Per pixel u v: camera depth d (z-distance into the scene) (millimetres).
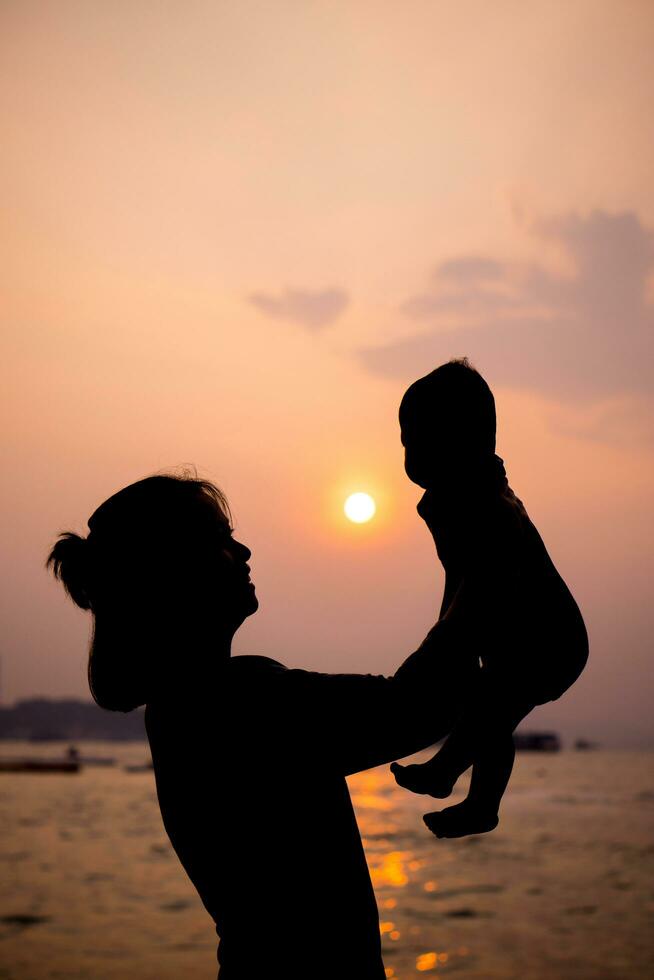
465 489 1364
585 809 52969
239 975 1380
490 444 1401
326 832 1376
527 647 1306
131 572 1501
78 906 20359
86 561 1547
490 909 20750
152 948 16062
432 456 1386
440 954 15953
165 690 1503
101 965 14734
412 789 1344
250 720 1414
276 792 1383
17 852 30531
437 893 23281
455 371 1420
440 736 1366
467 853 32094
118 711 1577
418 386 1428
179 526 1502
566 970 14586
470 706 1341
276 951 1355
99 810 48438
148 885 23609
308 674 1432
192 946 16234
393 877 26328
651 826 41750
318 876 1362
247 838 1396
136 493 1536
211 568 1502
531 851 32656
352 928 1361
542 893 23172
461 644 1309
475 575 1316
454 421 1373
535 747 181000
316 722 1361
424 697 1306
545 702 1346
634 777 97312
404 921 19266
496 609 1305
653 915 19672
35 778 82750
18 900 21047
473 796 1346
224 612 1505
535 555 1338
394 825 43500
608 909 20625
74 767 94312
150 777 85375
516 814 49031
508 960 15430
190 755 1460
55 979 13688
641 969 14562
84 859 28984
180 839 1500
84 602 1573
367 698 1339
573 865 28891
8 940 16656
